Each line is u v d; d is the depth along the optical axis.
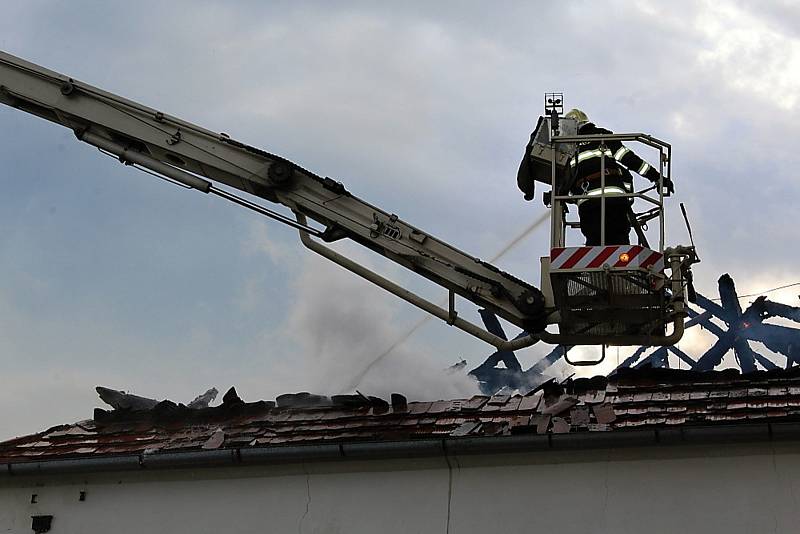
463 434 16.92
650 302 16.80
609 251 16.30
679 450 16.20
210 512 17.62
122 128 18.80
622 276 16.33
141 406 20.62
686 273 17.56
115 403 20.58
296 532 17.17
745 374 18.19
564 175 18.19
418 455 16.81
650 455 16.30
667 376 18.55
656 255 16.48
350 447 16.92
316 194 18.33
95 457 17.97
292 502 17.36
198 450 17.56
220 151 18.59
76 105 18.94
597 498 16.30
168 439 18.67
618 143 17.84
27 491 18.38
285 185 18.30
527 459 16.72
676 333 17.27
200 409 19.78
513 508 16.55
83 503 18.14
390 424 17.95
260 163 18.53
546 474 16.59
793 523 15.52
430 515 16.80
